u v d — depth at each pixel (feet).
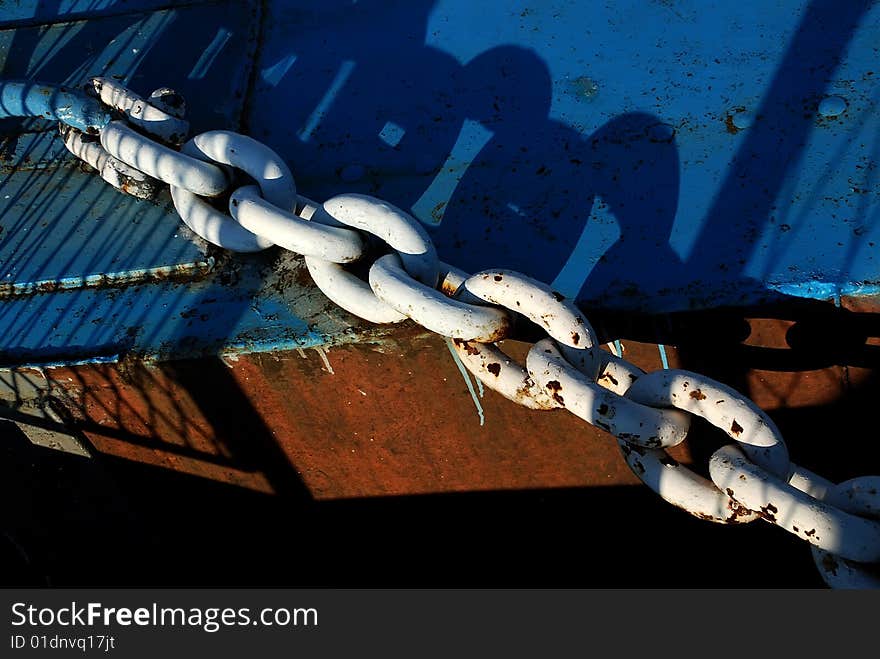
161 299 6.69
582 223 6.28
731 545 7.45
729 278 5.82
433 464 7.18
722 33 7.09
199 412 7.02
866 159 6.16
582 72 7.13
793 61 6.79
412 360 6.22
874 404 6.24
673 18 7.28
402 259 5.70
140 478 8.01
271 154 6.36
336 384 6.53
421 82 7.38
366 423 6.86
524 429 6.68
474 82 7.27
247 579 9.09
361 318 6.15
